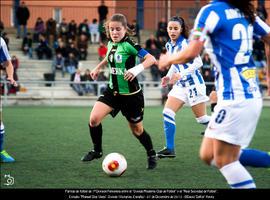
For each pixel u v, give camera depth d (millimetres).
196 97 13648
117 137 16891
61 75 37875
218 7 7375
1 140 12039
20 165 11695
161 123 21812
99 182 10039
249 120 7395
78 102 34125
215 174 10867
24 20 41094
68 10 45906
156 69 36719
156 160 11586
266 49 8211
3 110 28500
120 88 11047
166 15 44438
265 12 37781
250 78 7477
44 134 17578
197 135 17781
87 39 40031
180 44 13141
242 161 8133
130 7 43281
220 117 7359
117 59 10938
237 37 7395
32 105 33375
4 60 12234
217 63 7469
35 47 41062
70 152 13617
